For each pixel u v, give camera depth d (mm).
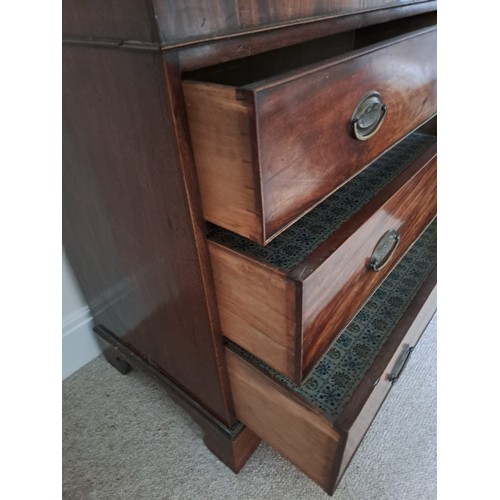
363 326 619
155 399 898
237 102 289
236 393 618
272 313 435
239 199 348
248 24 336
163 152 371
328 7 398
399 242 634
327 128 365
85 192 560
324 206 522
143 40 306
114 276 663
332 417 477
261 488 727
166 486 739
